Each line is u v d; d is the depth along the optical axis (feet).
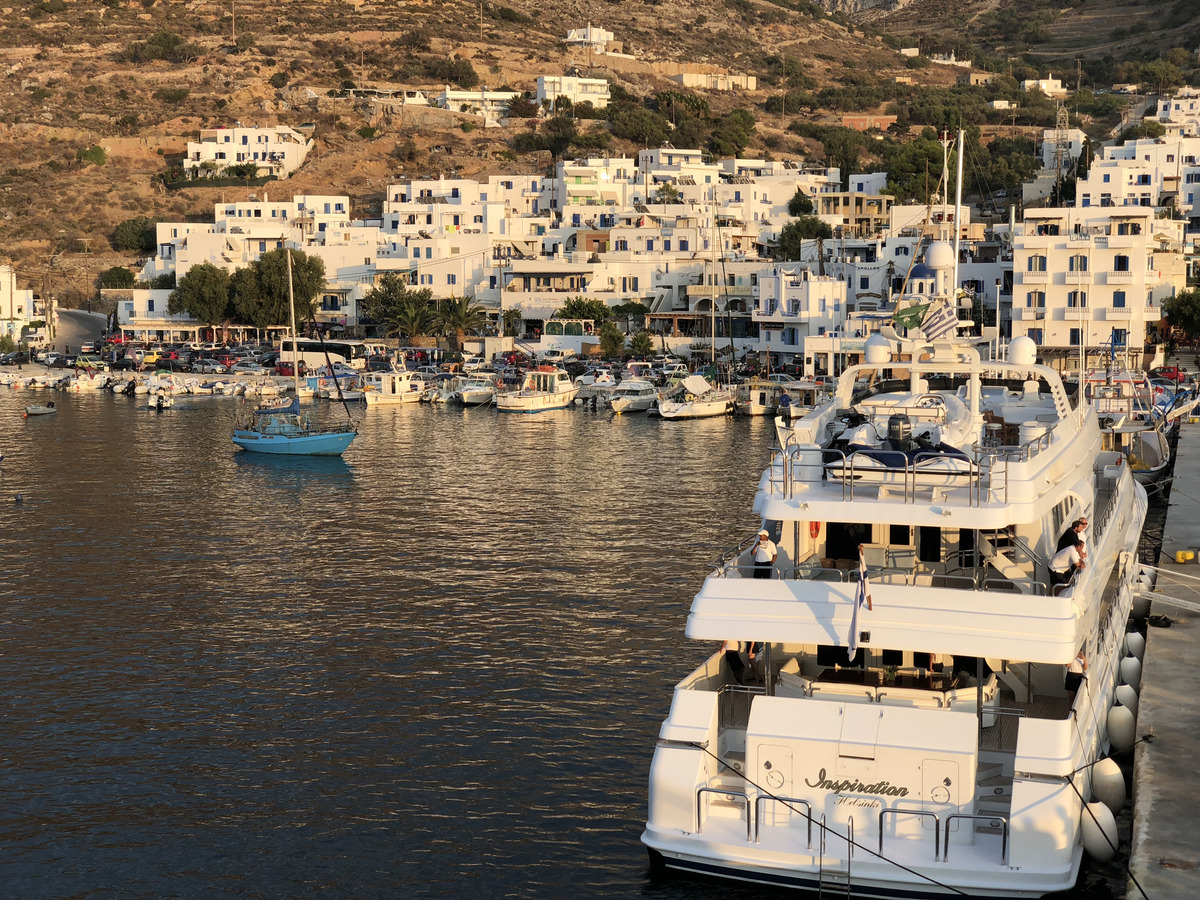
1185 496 181.57
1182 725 91.40
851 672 81.46
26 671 130.31
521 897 83.10
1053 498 81.25
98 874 87.76
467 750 107.86
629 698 120.06
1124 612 111.96
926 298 100.01
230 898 84.38
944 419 87.71
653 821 74.13
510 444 321.93
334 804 97.76
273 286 581.12
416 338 553.64
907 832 70.90
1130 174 590.14
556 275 568.00
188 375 492.95
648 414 394.32
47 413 398.83
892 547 83.05
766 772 73.31
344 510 224.94
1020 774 69.82
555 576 169.78
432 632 143.23
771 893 74.95
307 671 129.70
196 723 115.14
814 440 86.12
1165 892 67.31
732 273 549.13
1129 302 381.60
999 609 73.20
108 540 198.39
